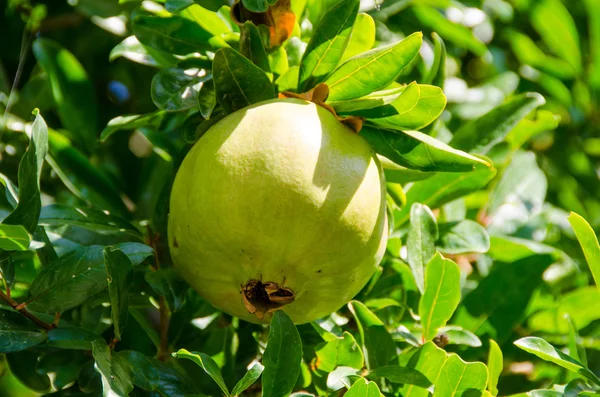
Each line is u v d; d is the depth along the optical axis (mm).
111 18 944
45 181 932
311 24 840
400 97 747
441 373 762
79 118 929
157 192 917
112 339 757
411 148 761
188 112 827
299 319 749
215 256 727
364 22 795
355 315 804
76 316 843
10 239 719
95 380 756
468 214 939
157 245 804
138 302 816
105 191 872
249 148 719
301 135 721
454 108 960
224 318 839
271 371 736
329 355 788
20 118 956
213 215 719
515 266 879
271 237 715
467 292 896
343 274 727
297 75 771
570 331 833
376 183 730
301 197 713
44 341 762
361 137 741
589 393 764
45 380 812
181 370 817
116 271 747
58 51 923
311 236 716
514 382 878
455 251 850
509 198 945
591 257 768
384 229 738
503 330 873
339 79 760
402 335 817
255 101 767
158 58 852
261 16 792
